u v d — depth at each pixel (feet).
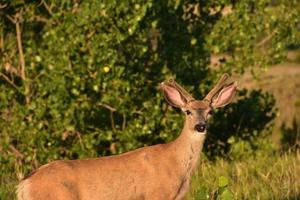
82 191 33.91
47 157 50.39
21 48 52.19
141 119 51.47
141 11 49.49
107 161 34.83
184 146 35.99
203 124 35.50
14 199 41.09
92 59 49.42
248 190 41.68
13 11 51.96
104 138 50.80
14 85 52.01
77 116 49.93
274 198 40.73
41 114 49.98
